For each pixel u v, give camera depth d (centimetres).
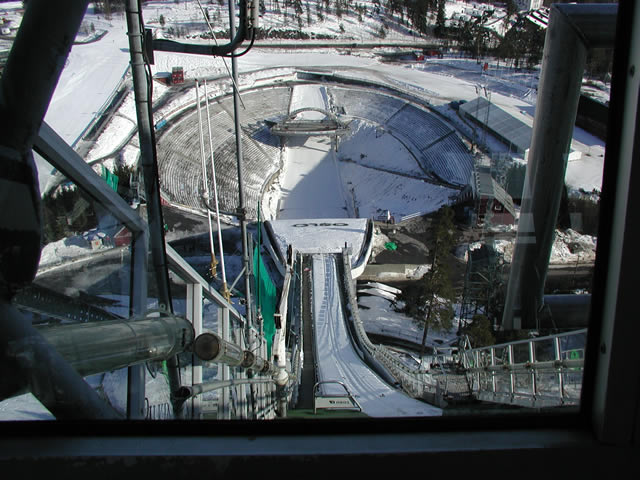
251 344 2038
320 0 18425
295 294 7725
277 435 444
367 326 7875
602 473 428
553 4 594
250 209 11106
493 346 1889
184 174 12175
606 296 452
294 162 14075
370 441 438
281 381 2280
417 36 16838
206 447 430
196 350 828
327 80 16212
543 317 693
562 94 611
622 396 430
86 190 690
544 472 427
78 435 446
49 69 453
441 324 6956
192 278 1240
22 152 471
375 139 14388
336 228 9688
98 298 712
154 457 420
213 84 14850
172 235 9606
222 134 13788
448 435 446
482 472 422
